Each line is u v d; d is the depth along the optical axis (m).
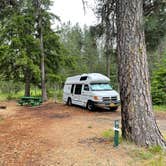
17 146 7.80
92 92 17.50
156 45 8.80
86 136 8.82
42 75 26.86
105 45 9.39
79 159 6.13
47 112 17.23
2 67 27.44
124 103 7.14
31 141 8.42
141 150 6.46
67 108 19.34
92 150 6.75
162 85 23.59
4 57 26.12
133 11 7.07
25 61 25.34
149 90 7.03
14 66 27.09
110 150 6.62
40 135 9.39
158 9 7.31
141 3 7.16
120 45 7.23
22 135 9.49
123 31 7.15
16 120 13.69
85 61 52.84
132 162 5.80
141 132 6.81
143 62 7.01
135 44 7.00
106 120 13.43
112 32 9.11
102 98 16.98
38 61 27.67
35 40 26.78
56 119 13.87
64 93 22.58
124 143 6.98
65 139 8.47
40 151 7.10
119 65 7.29
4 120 13.76
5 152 7.15
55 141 8.25
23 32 27.02
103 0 8.64
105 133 9.16
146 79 7.00
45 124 12.09
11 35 26.72
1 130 10.68
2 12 11.34
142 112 6.86
